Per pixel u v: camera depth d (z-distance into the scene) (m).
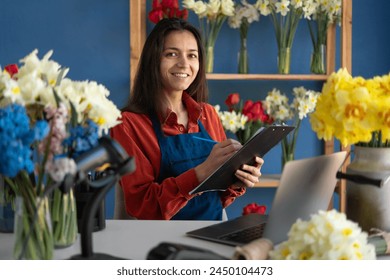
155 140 2.61
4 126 1.21
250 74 3.71
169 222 1.90
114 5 3.90
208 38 3.71
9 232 1.74
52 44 3.89
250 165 2.46
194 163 2.63
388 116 1.46
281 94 4.01
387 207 1.56
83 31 3.90
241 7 3.70
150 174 2.53
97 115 1.51
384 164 1.56
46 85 1.48
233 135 3.98
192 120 2.80
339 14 3.71
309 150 4.08
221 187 2.42
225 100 3.76
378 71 4.05
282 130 2.30
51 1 3.87
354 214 1.59
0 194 1.70
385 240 1.47
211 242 1.62
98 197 1.33
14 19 3.86
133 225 1.85
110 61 3.93
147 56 2.70
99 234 1.72
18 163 1.21
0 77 1.47
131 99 2.76
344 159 1.64
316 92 3.73
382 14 4.02
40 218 1.33
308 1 3.56
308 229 1.23
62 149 1.37
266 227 1.42
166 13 3.54
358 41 4.03
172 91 2.75
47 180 1.35
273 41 3.96
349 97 1.49
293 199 1.45
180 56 2.71
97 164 1.32
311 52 3.95
